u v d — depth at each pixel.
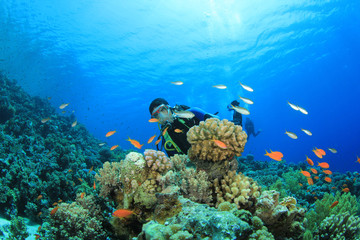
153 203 2.60
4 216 5.39
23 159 7.47
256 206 2.39
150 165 2.68
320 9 30.06
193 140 3.01
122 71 39.12
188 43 33.66
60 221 2.74
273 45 35.16
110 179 2.86
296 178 8.73
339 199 4.57
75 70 38.75
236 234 1.65
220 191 2.87
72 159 8.87
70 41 32.22
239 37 32.84
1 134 8.09
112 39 31.88
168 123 3.74
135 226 2.68
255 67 40.88
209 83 43.72
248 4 28.00
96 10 27.77
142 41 32.66
